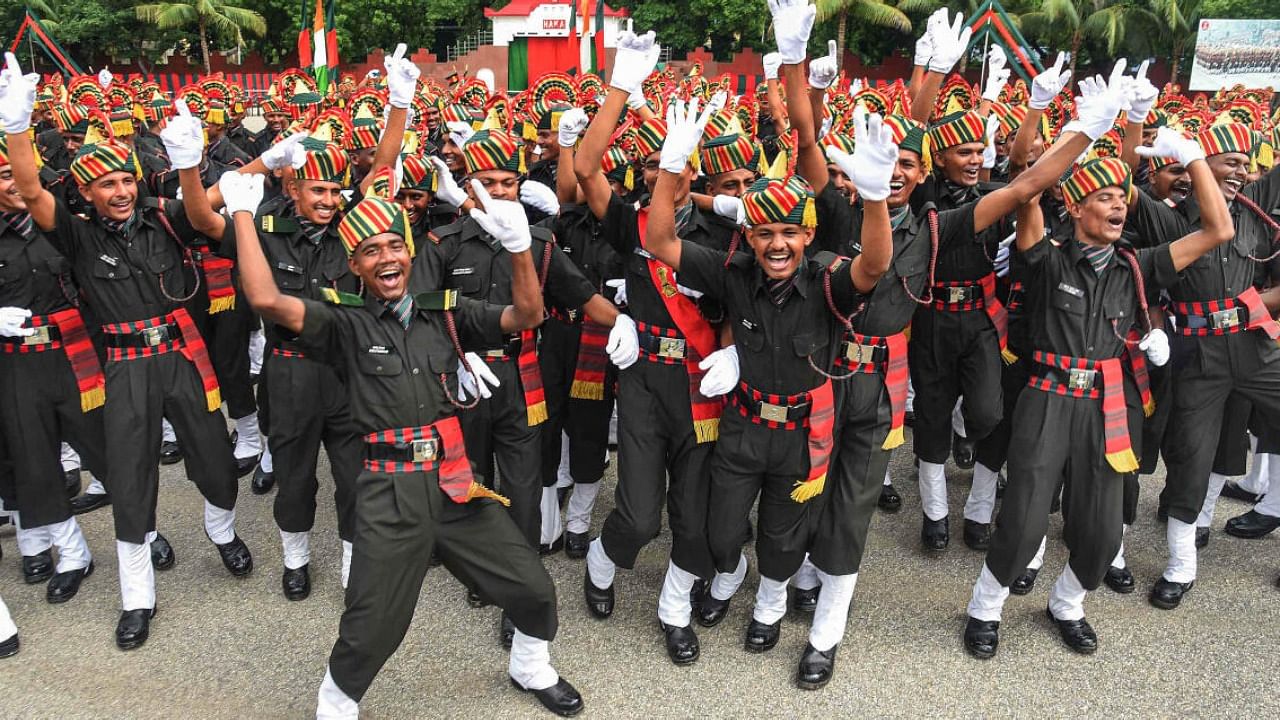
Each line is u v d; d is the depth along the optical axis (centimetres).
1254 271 462
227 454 455
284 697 385
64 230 408
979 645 413
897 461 648
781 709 380
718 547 392
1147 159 614
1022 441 402
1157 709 379
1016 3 2892
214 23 2803
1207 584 480
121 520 417
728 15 2870
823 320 361
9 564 492
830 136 449
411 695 387
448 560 343
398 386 323
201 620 440
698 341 395
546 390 484
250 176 320
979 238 466
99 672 399
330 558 502
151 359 426
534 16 2816
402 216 319
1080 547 404
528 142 595
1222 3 2755
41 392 444
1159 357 412
